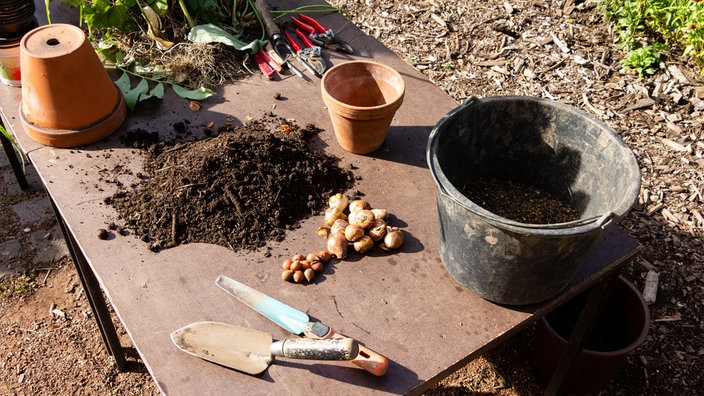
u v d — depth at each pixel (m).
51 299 1.93
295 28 1.74
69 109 1.35
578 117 1.17
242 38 1.69
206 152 1.33
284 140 1.38
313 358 1.01
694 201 2.05
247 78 1.60
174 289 1.15
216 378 1.04
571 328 1.69
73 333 1.86
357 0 2.91
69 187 1.31
